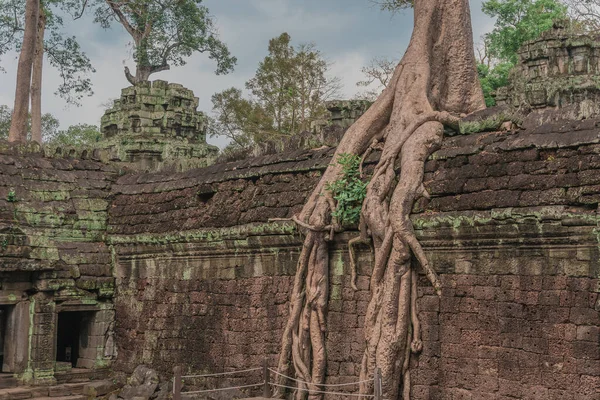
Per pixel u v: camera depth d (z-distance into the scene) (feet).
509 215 37.45
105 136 88.79
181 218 55.98
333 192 45.39
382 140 46.62
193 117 87.40
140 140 83.46
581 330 35.55
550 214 36.17
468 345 39.34
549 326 36.60
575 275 35.99
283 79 116.06
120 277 59.82
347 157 45.62
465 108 48.55
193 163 60.85
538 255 37.35
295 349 45.32
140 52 104.27
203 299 53.47
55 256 56.03
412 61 47.34
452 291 40.19
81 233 60.08
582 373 35.32
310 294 45.27
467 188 40.11
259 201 50.52
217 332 52.08
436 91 47.55
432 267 40.78
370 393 40.81
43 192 59.26
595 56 75.15
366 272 44.01
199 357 52.95
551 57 75.41
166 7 104.68
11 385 54.29
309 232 45.39
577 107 39.83
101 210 61.36
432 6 48.55
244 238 50.26
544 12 101.40
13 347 54.95
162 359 55.57
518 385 37.35
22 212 57.47
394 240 41.11
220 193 54.03
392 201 41.70
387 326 40.73
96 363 58.70
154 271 57.47
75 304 57.72
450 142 42.98
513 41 100.58
